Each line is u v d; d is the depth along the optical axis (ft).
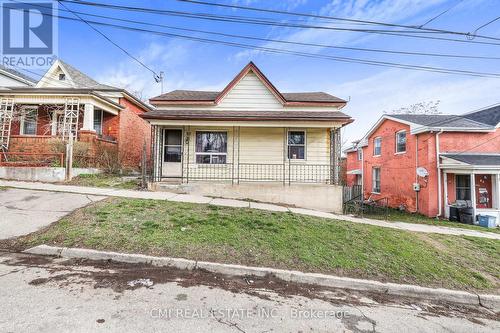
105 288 11.14
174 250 15.02
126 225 17.78
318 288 13.17
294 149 36.19
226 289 12.03
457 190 41.57
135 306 9.93
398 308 12.00
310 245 17.54
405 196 47.98
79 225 17.37
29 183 28.78
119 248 14.78
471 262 18.10
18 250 14.44
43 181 30.40
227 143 35.83
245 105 36.94
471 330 10.80
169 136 36.35
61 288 10.85
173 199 26.50
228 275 13.52
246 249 15.99
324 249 17.15
